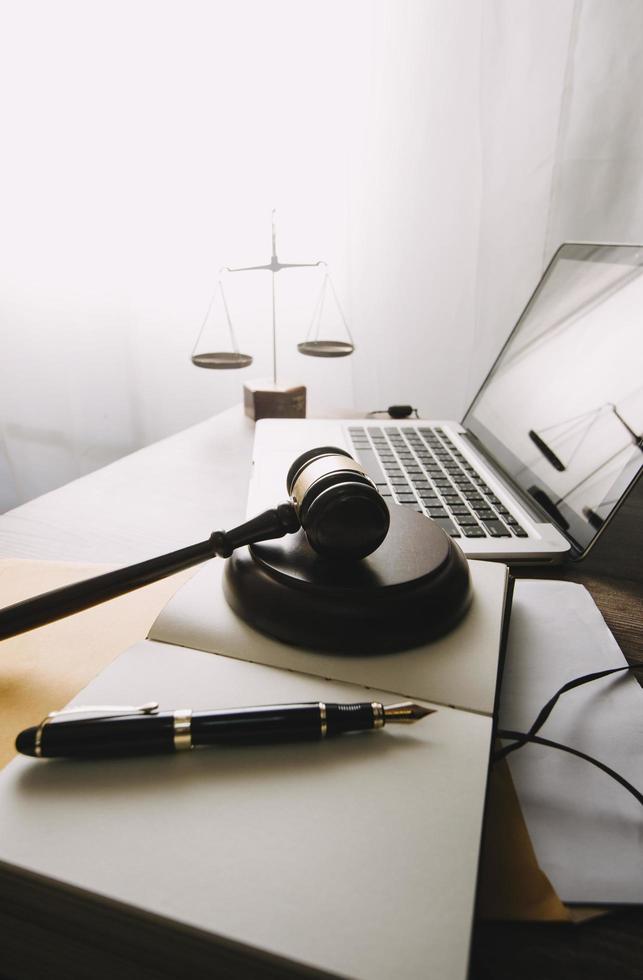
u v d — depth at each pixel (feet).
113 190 4.00
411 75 3.33
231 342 4.19
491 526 1.54
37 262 4.33
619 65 2.99
